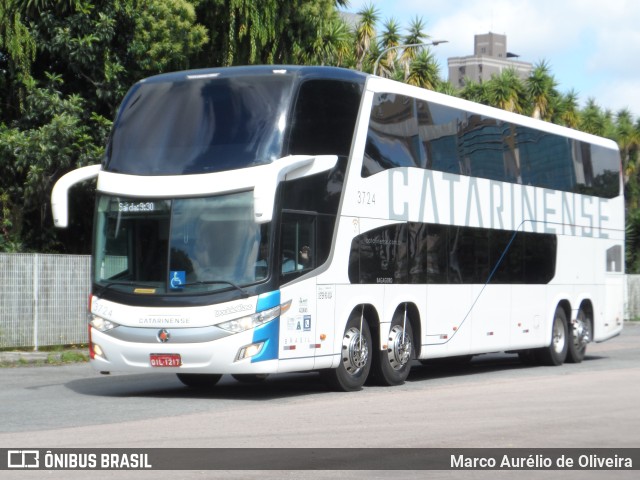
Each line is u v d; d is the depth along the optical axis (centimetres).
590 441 1068
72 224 2747
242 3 2761
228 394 1560
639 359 2420
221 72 1512
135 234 1473
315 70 1520
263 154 1434
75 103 2636
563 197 2248
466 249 1881
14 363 2108
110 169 1512
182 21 2706
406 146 1720
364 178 1605
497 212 1991
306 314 1482
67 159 2552
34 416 1255
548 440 1071
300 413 1288
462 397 1494
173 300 1434
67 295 2384
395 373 1689
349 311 1568
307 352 1484
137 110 1532
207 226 1438
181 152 1476
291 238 1459
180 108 1502
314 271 1497
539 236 2141
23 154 2503
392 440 1059
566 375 1942
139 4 2669
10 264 2267
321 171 1488
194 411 1316
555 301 2202
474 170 1920
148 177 1478
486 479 873
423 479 862
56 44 2608
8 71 2717
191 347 1420
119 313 1462
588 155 2381
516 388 1642
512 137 2064
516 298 2047
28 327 2298
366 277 1606
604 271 2425
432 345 1777
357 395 1533
